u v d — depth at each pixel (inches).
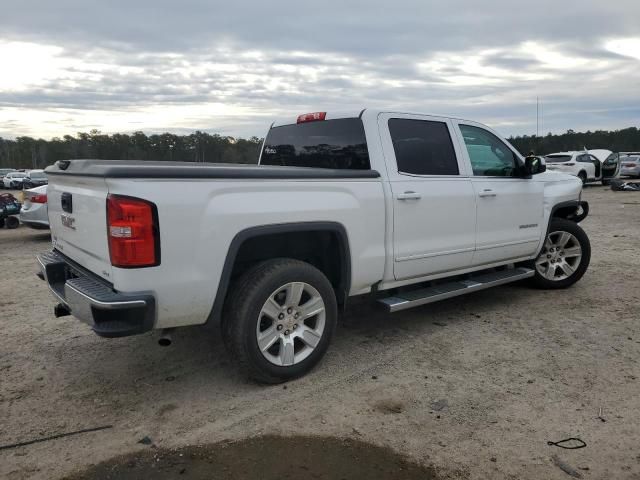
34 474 105.6
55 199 157.6
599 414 127.0
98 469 107.2
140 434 120.3
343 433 119.9
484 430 120.5
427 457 110.3
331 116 179.5
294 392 140.7
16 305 225.0
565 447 113.3
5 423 125.5
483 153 201.8
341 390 141.4
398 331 188.2
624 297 226.7
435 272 183.3
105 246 122.4
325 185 147.7
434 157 182.4
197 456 111.4
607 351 166.2
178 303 124.6
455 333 185.2
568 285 242.1
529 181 216.4
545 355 163.9
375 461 108.9
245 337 134.8
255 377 140.5
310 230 144.0
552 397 135.9
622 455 110.3
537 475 104.0
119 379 150.0
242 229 131.7
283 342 143.3
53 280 152.7
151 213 117.8
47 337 184.5
